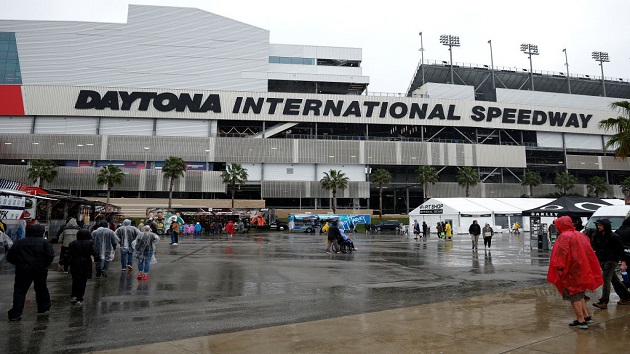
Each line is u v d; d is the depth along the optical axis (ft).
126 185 250.98
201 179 257.96
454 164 281.13
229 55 292.40
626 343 17.38
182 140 259.60
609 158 304.91
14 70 273.75
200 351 16.84
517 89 333.83
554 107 302.45
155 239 39.29
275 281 38.06
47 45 277.64
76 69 277.44
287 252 71.87
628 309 24.68
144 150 255.91
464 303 27.07
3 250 31.73
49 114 253.65
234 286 35.17
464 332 19.48
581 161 300.40
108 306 26.94
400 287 34.81
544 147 303.48
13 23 277.64
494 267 50.11
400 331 19.77
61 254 43.91
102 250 39.93
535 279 39.70
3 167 241.96
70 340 19.01
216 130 267.59
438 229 132.98
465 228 155.94
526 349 16.63
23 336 19.70
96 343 18.47
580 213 73.72
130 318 23.53
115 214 149.07
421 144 278.87
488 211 159.33
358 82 301.02
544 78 347.97
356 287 34.81
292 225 188.96
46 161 231.91
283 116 270.46
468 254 69.10
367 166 275.39
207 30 292.81
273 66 305.94
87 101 256.73
